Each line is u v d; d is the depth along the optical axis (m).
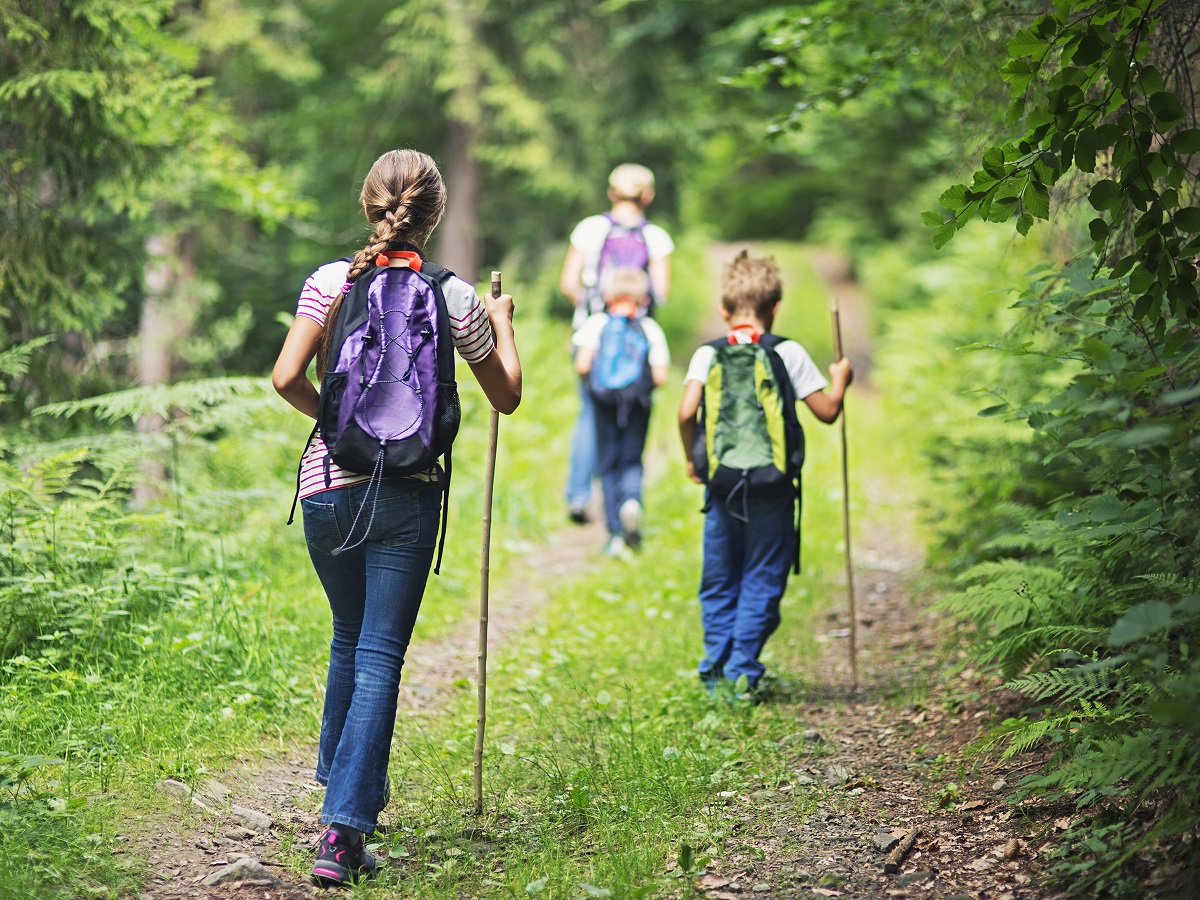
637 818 3.96
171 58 9.59
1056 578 4.59
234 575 6.55
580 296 9.01
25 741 4.24
